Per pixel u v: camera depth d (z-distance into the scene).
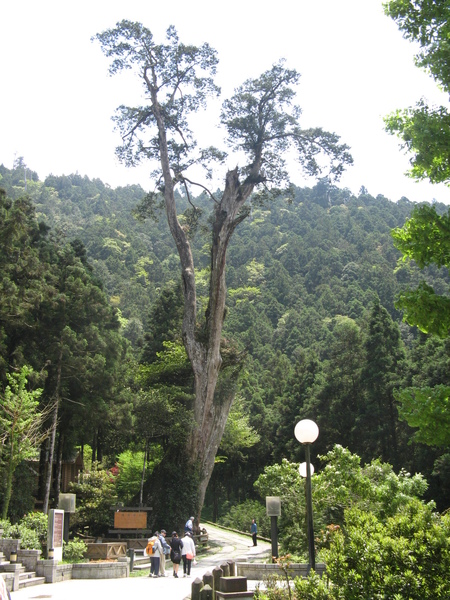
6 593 3.27
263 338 98.12
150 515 32.12
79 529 31.38
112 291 124.00
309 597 8.26
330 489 19.52
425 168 10.85
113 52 35.72
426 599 7.44
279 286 123.25
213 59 35.84
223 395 35.91
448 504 39.38
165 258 161.88
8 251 30.81
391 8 10.87
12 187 191.12
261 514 44.59
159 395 35.16
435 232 10.29
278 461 59.41
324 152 36.56
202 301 46.12
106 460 48.59
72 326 33.16
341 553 8.25
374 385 47.22
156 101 36.66
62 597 13.50
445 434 9.46
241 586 10.33
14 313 28.69
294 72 35.75
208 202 185.25
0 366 27.61
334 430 50.75
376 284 116.19
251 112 36.94
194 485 32.50
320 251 131.75
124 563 18.55
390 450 45.47
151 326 48.84
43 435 24.39
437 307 9.80
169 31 35.41
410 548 7.86
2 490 25.64
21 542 19.27
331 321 100.56
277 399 67.62
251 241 152.75
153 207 39.16
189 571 18.47
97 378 31.69
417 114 10.54
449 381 41.62
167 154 36.25
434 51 10.24
